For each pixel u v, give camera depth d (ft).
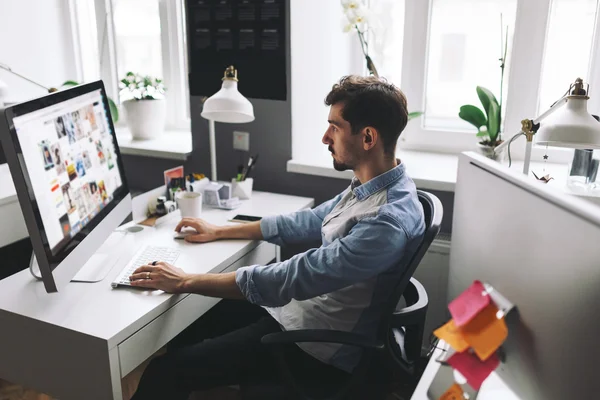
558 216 2.12
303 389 4.62
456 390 2.81
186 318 4.97
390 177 4.74
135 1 9.45
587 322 1.96
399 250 4.44
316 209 5.83
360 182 5.08
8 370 4.60
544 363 2.24
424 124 8.18
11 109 3.75
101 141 5.36
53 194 4.25
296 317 4.99
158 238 5.91
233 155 8.02
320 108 8.12
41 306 4.45
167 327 4.72
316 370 4.78
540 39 7.12
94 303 4.52
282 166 7.75
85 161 4.93
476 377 2.57
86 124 5.05
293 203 7.16
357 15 6.80
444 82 7.90
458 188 3.22
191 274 4.83
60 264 4.20
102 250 5.54
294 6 7.07
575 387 2.04
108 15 9.61
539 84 7.30
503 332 2.43
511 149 7.65
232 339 5.01
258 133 7.75
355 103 4.55
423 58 7.82
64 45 9.66
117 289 4.76
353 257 4.42
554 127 4.43
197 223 5.94
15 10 8.77
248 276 4.69
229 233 5.88
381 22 6.93
